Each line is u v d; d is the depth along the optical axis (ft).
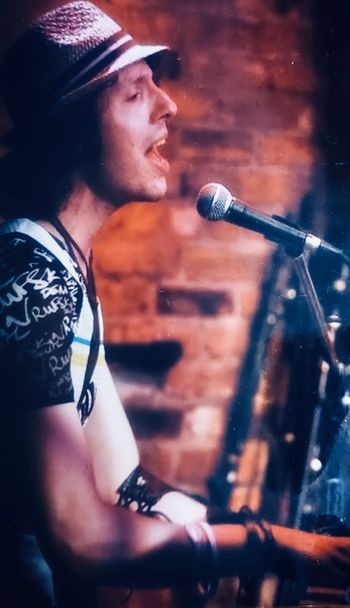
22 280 4.91
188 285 5.80
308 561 5.73
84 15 5.36
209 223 5.81
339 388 5.74
